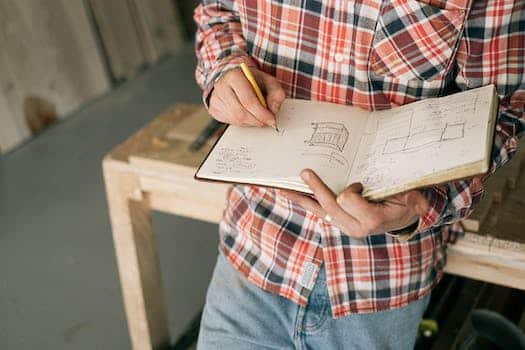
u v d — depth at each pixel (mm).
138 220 1468
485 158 771
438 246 1082
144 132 1458
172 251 2184
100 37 3238
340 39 956
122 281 1561
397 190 802
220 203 1354
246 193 1110
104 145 2789
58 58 2998
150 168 1365
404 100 979
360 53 952
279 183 874
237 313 1100
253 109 947
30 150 2773
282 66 1023
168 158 1364
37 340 1873
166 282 2051
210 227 2291
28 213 2387
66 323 1921
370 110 999
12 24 2801
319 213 879
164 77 3385
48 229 2299
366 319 1050
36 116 2896
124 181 1404
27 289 2049
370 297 1029
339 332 1061
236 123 973
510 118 944
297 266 1047
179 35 3758
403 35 923
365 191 827
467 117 854
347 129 954
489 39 903
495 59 913
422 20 906
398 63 944
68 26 3045
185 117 1506
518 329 1383
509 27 894
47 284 2064
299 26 977
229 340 1102
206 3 1140
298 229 1049
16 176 2605
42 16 2928
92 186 2518
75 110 3066
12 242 2244
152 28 3564
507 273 1146
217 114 998
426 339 1593
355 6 923
